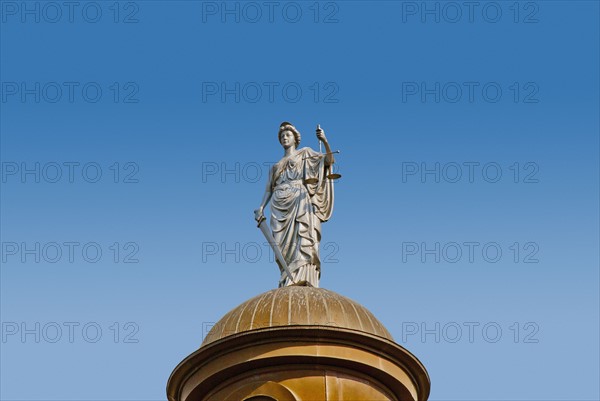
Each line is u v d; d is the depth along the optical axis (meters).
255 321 33.59
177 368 34.19
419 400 35.28
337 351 33.16
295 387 32.88
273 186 39.19
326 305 33.97
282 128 40.19
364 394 33.28
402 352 33.81
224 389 33.66
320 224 38.38
